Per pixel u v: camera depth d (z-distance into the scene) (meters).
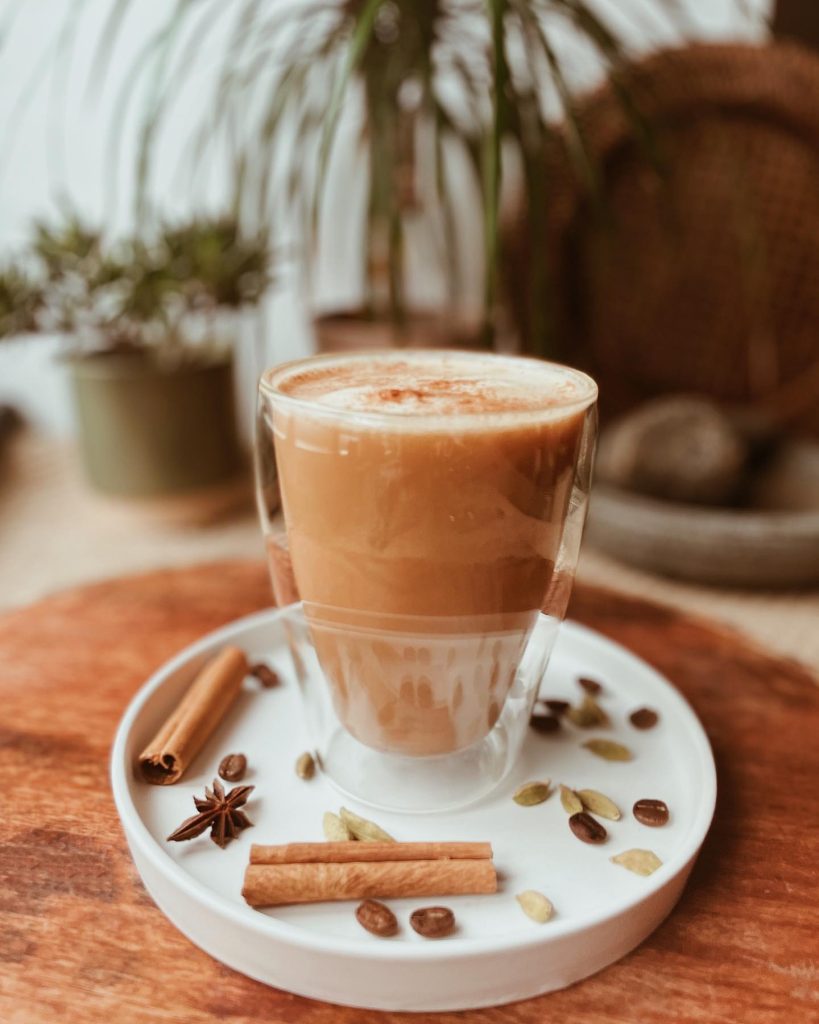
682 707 0.32
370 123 0.62
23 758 0.31
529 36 0.52
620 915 0.23
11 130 0.89
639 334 0.75
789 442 0.71
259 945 0.23
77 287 0.63
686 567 0.60
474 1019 0.23
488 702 0.29
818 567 0.58
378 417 0.25
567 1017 0.23
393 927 0.24
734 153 0.68
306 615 0.29
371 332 0.63
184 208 0.85
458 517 0.26
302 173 0.68
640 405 0.77
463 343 0.65
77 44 0.83
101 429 0.66
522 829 0.28
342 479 0.26
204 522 0.72
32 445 0.96
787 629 0.57
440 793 0.29
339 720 0.31
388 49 0.61
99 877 0.26
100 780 0.30
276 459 0.28
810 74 0.64
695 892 0.26
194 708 0.31
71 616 0.40
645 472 0.65
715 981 0.24
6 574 0.66
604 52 0.56
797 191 0.68
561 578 0.30
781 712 0.34
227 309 0.64
